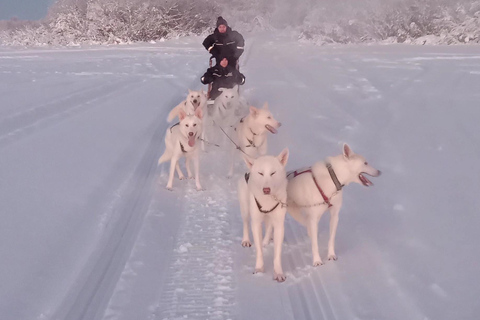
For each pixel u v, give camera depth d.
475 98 12.41
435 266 5.05
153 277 5.21
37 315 4.49
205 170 8.86
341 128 10.39
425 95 12.98
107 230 6.25
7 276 5.06
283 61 21.55
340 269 5.20
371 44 28.28
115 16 35.59
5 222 6.24
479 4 28.05
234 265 5.47
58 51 29.08
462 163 7.92
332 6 31.09
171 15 37.06
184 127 7.68
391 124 10.38
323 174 5.20
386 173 7.76
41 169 8.23
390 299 4.56
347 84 15.18
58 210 6.67
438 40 27.45
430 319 4.21
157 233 6.24
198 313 4.57
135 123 11.50
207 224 6.55
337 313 4.41
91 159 8.88
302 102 13.00
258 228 5.28
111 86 16.27
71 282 5.04
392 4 29.61
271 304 4.68
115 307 4.66
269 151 9.24
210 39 11.51
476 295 4.49
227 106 10.23
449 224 5.95
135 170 8.56
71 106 13.13
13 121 11.17
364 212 6.55
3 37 36.94
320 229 6.24
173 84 16.73
